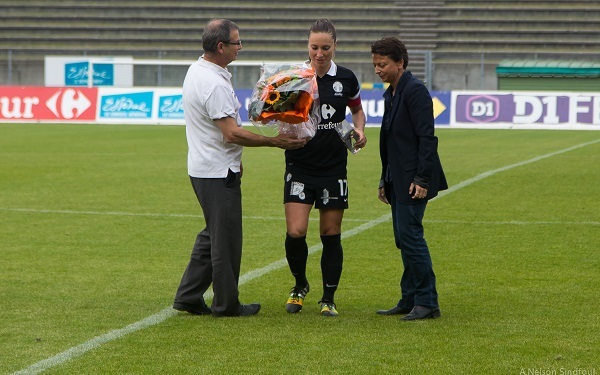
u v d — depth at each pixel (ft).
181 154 97.19
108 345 27.30
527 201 61.05
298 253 31.89
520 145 107.45
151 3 206.69
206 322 30.42
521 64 160.97
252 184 71.20
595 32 189.78
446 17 198.59
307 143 31.37
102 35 200.23
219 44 29.94
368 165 86.63
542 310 31.78
